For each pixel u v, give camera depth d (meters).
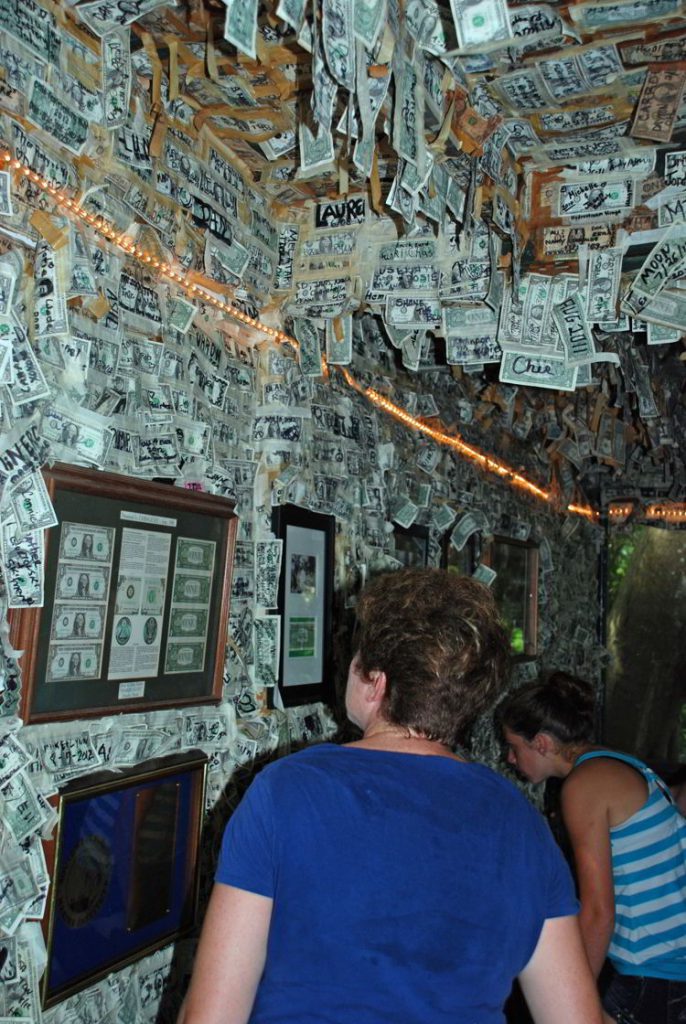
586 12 1.41
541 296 2.01
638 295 1.92
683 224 1.88
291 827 0.96
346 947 0.93
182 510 1.83
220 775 1.98
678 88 1.60
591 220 1.95
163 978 1.79
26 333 1.40
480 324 2.08
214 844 1.95
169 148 1.74
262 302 2.12
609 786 1.87
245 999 0.93
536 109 1.73
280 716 2.21
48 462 1.47
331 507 2.45
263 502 2.16
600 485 5.38
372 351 2.79
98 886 1.58
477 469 3.71
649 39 1.49
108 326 1.63
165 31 1.54
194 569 1.87
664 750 5.38
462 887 0.97
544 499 4.55
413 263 2.04
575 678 2.30
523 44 1.49
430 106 1.56
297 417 2.22
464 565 3.55
